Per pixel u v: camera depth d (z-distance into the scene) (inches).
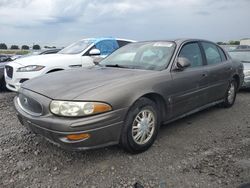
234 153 145.0
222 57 223.0
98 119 122.8
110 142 130.6
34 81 153.5
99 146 127.2
